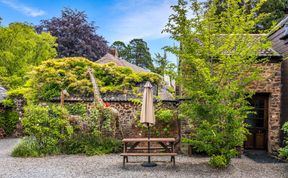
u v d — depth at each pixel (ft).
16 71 60.54
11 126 50.65
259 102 37.73
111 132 37.06
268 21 58.23
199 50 26.99
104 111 36.40
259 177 23.30
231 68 26.43
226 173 24.50
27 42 59.93
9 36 60.54
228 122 25.45
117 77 44.45
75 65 45.75
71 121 35.35
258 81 35.40
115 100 39.99
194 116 26.50
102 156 32.63
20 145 33.32
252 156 33.83
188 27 26.86
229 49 27.07
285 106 34.32
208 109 25.68
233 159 31.89
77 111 40.24
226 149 26.11
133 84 43.24
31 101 41.50
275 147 35.32
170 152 27.32
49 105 38.22
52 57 70.59
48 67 44.19
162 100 38.93
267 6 63.31
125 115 39.78
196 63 26.13
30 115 33.60
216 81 26.66
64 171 24.88
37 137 33.68
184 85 27.27
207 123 25.79
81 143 34.37
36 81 42.75
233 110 24.88
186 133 34.58
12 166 26.76
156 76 43.55
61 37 94.32
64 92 38.96
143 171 25.07
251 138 38.09
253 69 27.91
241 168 26.68
